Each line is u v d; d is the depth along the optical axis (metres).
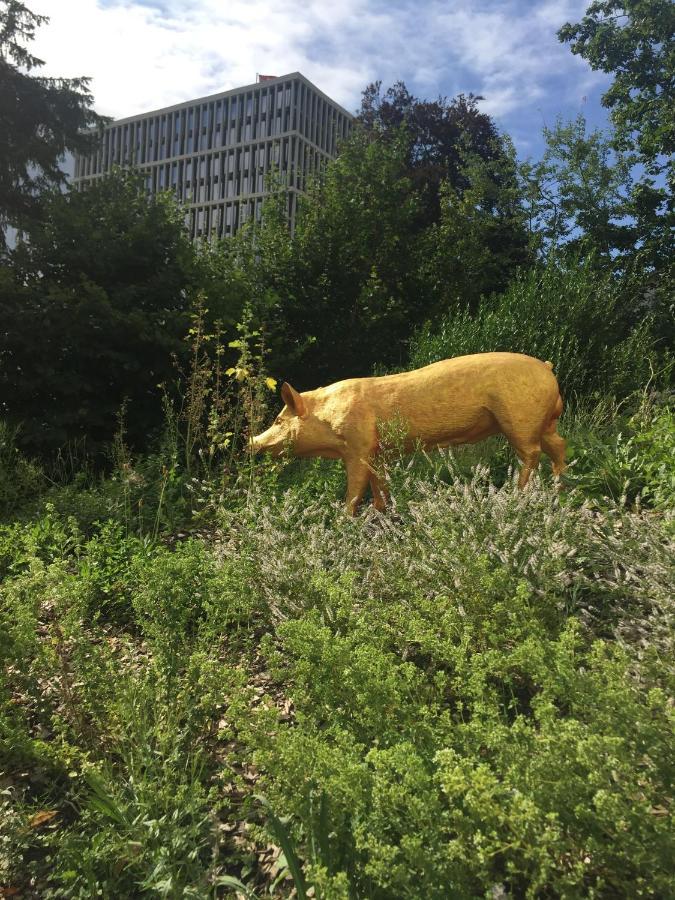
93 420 8.33
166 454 6.05
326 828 1.63
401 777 1.69
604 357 7.38
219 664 2.62
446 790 1.40
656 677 1.96
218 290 9.43
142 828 1.96
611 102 16.14
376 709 1.87
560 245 16.86
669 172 15.20
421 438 4.67
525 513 3.19
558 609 2.76
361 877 1.56
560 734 1.53
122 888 1.89
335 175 13.73
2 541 4.60
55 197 9.81
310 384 11.41
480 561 2.68
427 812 1.42
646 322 9.06
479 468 3.68
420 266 13.38
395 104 23.17
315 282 12.09
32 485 6.31
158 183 70.81
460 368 4.65
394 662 2.42
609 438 5.60
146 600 2.87
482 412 4.59
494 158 22.28
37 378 8.41
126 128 72.25
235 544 3.70
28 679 2.56
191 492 5.60
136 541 4.41
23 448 8.17
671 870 1.29
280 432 5.00
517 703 2.12
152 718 2.45
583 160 17.58
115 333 8.52
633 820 1.33
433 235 14.08
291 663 2.69
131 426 8.68
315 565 3.18
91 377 8.78
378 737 1.88
